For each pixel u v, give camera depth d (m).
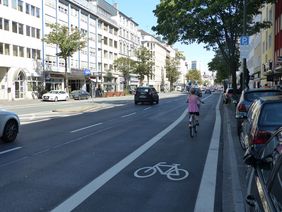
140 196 7.15
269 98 8.45
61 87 68.88
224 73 74.12
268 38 45.44
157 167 9.58
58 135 15.44
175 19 31.22
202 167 9.62
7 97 52.91
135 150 12.02
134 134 15.88
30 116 24.92
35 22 59.44
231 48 31.41
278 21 37.53
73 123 20.27
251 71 74.19
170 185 7.93
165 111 29.70
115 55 99.56
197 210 6.38
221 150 12.09
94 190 7.51
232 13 29.41
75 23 74.25
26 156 10.92
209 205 6.64
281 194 3.14
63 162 10.12
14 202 6.74
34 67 59.03
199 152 11.73
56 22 61.34
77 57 75.12
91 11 81.12
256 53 63.66
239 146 12.20
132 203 6.73
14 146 12.66
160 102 45.69
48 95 51.97
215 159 10.64
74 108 30.86
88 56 80.62
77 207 6.49
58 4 66.81
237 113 13.25
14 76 53.56
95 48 84.81
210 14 28.47
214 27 30.42
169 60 154.00
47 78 62.47
